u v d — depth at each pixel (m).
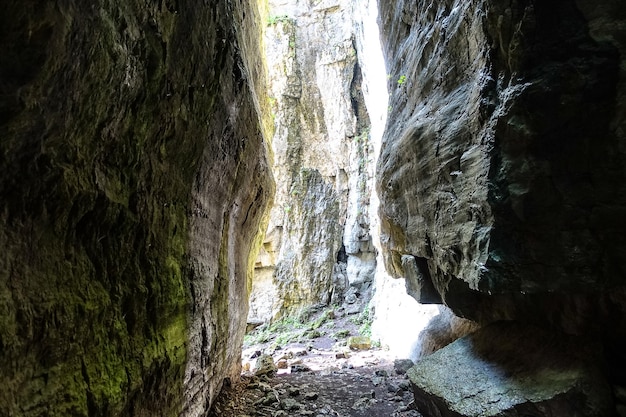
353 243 18.05
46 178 1.99
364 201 17.83
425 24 5.82
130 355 2.80
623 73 2.96
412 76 6.20
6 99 1.65
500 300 4.47
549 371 3.53
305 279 18.64
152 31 2.87
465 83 4.43
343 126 18.91
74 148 2.19
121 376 2.63
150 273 3.17
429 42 5.48
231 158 5.33
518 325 4.44
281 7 20.12
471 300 5.02
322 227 19.20
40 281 2.00
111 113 2.47
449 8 4.96
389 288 12.37
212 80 4.25
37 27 1.67
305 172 19.73
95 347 2.43
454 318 7.32
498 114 3.48
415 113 5.90
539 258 3.35
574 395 3.18
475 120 3.91
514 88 3.35
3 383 1.74
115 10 2.33
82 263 2.37
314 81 19.84
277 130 19.84
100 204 2.47
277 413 5.56
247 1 7.28
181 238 3.85
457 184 4.33
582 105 3.08
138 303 2.95
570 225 3.20
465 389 4.14
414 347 8.41
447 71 4.84
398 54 7.29
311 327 16.52
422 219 5.58
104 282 2.58
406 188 6.20
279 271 18.89
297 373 8.27
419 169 5.52
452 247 4.49
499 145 3.52
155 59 2.93
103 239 2.60
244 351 13.72
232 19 5.05
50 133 1.96
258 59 8.92
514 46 3.33
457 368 4.65
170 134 3.42
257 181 7.18
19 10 1.60
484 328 5.01
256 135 6.57
